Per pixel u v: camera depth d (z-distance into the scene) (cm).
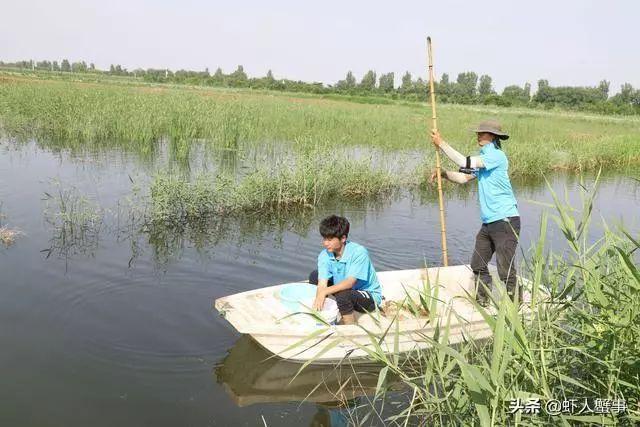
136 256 686
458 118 2691
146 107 1755
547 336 343
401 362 482
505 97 6231
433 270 634
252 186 974
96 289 578
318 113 2220
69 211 830
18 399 391
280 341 464
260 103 2400
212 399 413
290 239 809
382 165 1273
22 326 489
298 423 393
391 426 390
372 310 521
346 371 471
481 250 586
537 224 963
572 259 404
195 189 902
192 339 495
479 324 510
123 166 1208
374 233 880
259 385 438
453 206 1108
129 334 493
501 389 292
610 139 2067
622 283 369
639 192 1372
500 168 562
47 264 631
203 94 2759
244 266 679
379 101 4788
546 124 2903
